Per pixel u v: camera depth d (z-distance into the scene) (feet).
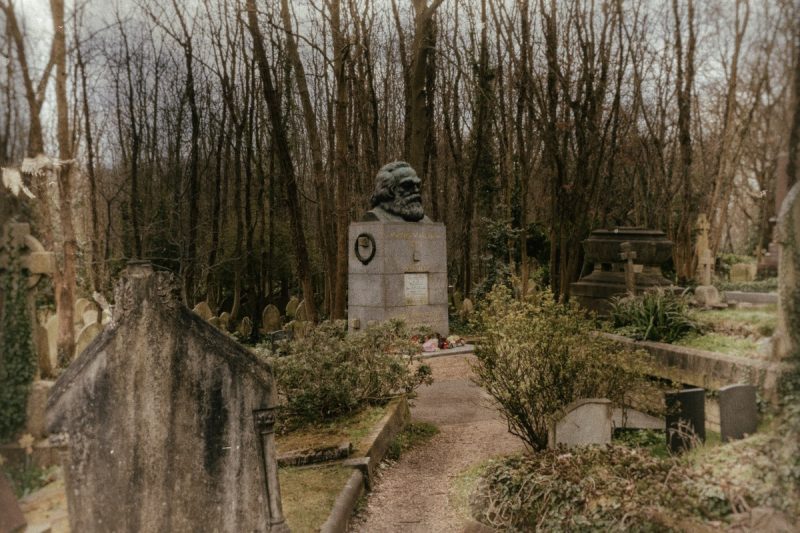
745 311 19.15
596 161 43.32
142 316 12.19
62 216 17.21
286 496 16.67
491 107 69.72
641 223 39.68
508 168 68.18
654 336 23.94
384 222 47.03
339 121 52.95
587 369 18.63
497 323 19.26
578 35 36.37
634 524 12.80
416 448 23.44
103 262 28.78
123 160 34.50
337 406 24.90
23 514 11.15
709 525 11.79
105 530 11.85
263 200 69.62
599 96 35.99
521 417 18.88
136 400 12.07
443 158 88.53
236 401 12.48
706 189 24.62
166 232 41.98
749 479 12.30
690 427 15.80
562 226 52.21
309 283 56.39
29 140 13.12
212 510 12.30
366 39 68.13
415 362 40.52
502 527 15.39
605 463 15.61
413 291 48.08
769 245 14.78
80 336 24.85
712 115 22.21
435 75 76.69
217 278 63.36
